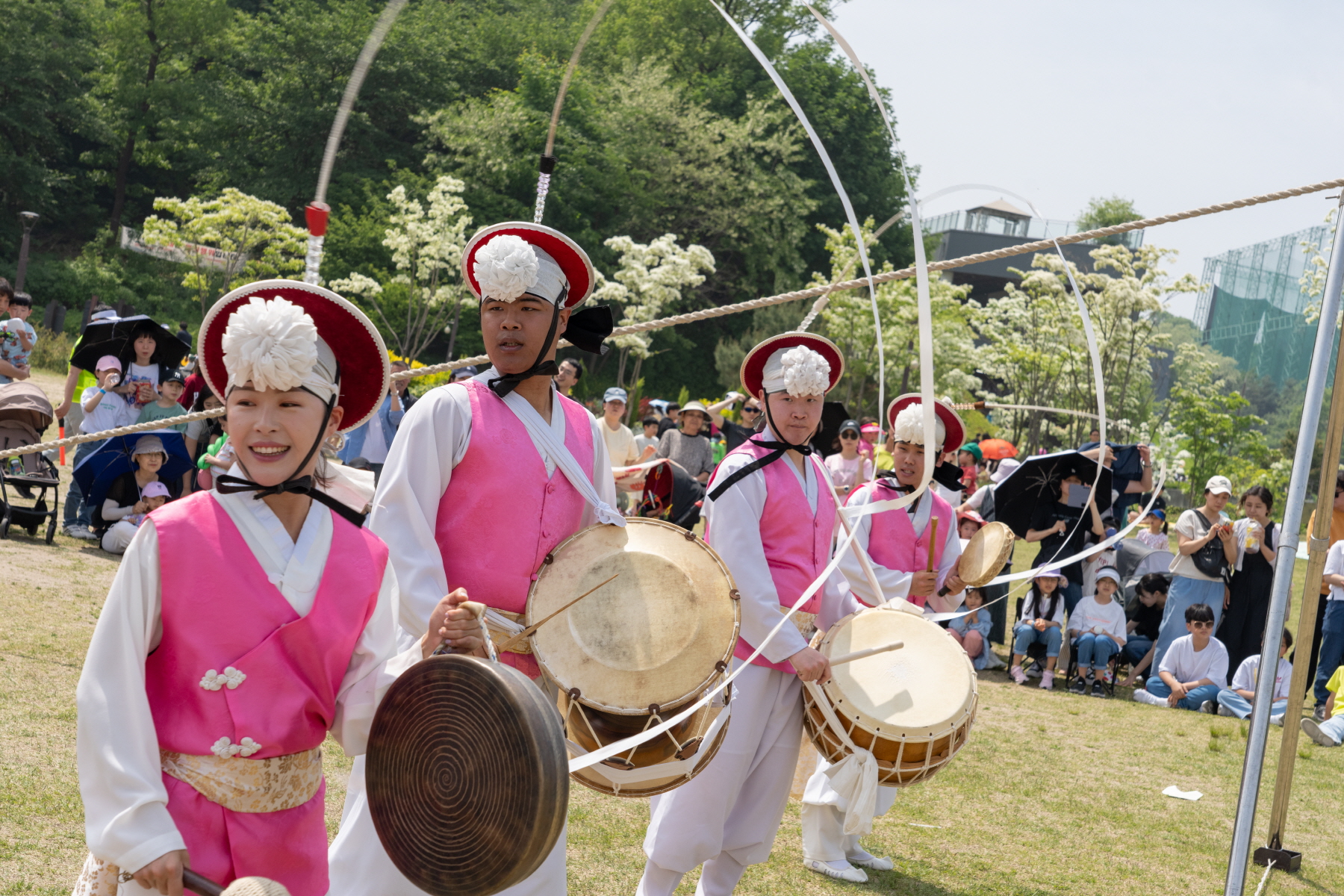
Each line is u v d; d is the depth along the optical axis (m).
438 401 2.97
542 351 3.09
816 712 3.83
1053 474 9.67
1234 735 7.87
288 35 50.19
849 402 34.00
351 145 49.12
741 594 3.78
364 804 2.86
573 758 2.94
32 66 46.19
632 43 55.97
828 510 4.07
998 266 48.25
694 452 11.27
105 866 2.16
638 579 3.05
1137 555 10.67
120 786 2.03
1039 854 5.00
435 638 2.53
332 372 2.34
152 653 2.19
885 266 33.88
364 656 2.35
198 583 2.14
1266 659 3.97
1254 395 30.92
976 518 9.17
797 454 4.05
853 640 4.00
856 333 33.59
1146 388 32.97
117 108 49.78
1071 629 9.55
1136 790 6.26
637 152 47.12
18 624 6.25
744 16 56.88
